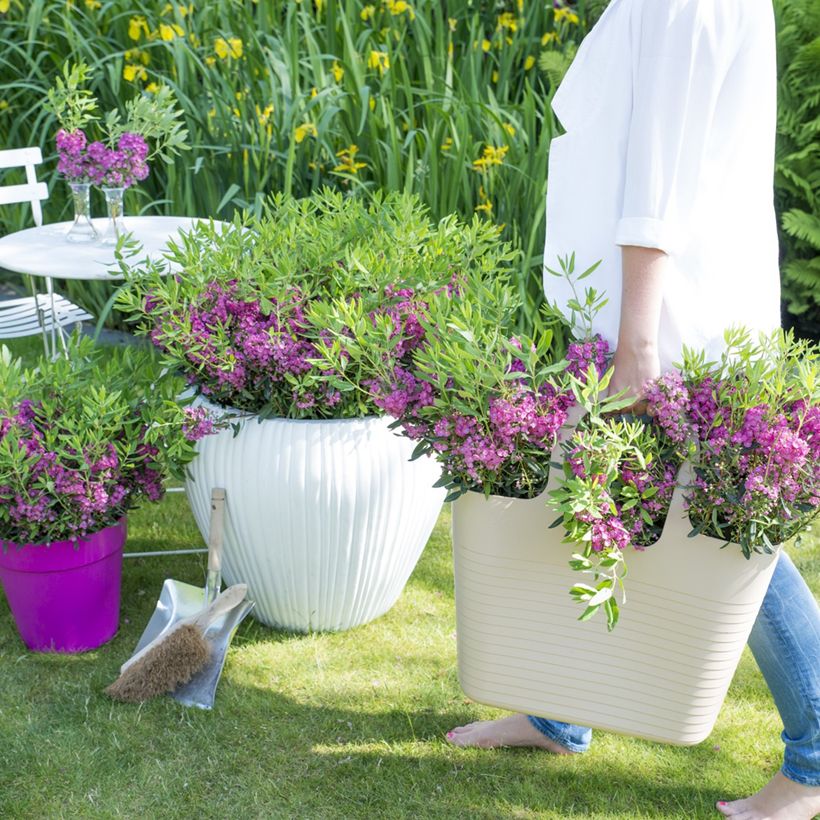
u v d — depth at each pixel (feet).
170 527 10.54
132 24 14.85
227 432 7.93
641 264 5.39
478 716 7.87
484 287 6.59
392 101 13.57
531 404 5.55
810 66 13.05
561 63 14.14
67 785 7.02
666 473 5.57
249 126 13.69
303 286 8.06
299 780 7.14
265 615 8.73
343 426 7.83
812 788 6.66
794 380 5.60
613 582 5.22
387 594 8.85
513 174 12.79
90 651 8.53
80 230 10.28
